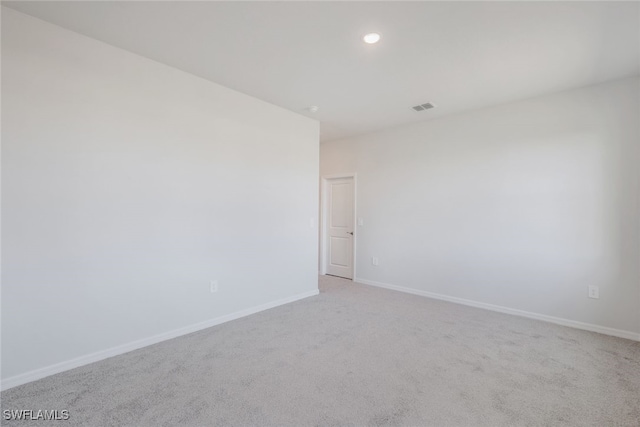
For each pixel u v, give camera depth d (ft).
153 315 8.98
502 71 9.35
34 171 6.98
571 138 10.62
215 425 5.55
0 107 6.58
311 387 6.76
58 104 7.30
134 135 8.57
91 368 7.50
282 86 10.63
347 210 17.97
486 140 12.53
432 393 6.57
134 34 7.64
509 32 7.35
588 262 10.30
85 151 7.70
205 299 10.25
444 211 13.74
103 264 8.01
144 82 8.77
